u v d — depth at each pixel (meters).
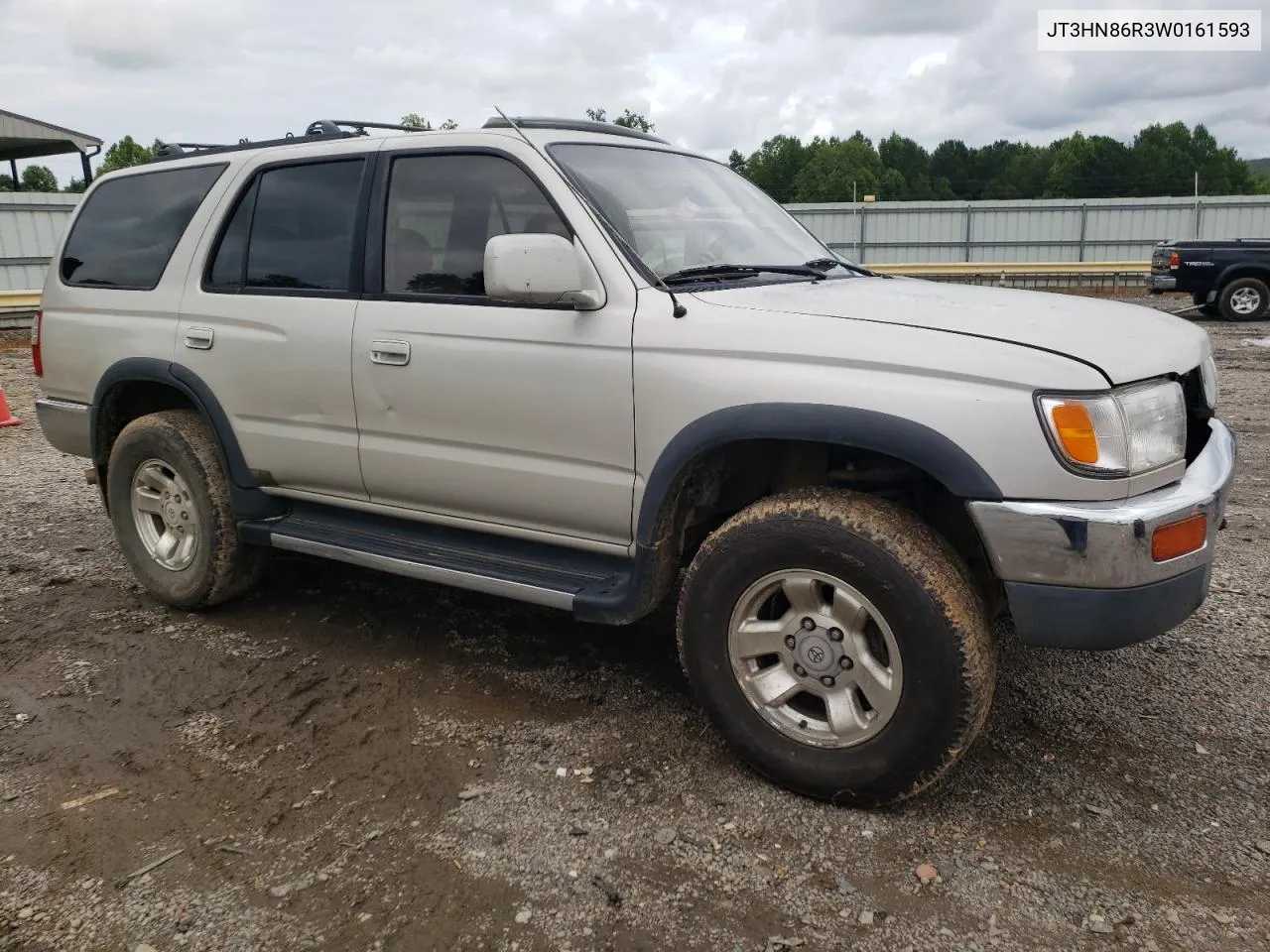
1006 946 2.28
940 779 2.79
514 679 3.70
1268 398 9.16
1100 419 2.47
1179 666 3.66
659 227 3.39
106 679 3.74
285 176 3.92
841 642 2.74
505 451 3.31
